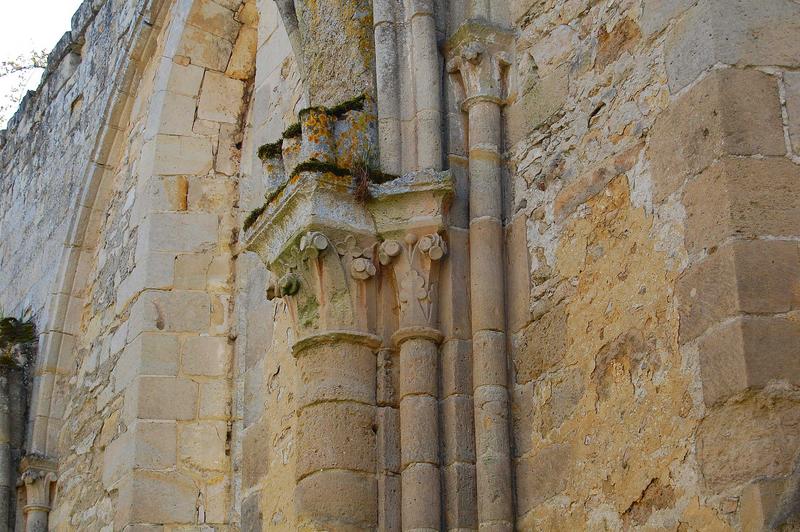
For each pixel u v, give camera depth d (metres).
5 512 11.43
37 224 13.26
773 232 4.86
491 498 5.78
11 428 11.71
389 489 5.98
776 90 5.09
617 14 5.87
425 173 6.23
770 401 4.60
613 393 5.36
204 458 9.62
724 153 4.97
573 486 5.48
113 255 11.26
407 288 6.21
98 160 11.95
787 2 5.24
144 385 9.74
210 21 10.73
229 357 9.97
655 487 5.00
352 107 6.50
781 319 4.73
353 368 6.15
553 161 6.08
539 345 5.89
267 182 6.62
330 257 6.22
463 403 6.04
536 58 6.38
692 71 5.25
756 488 4.49
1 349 11.98
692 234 5.06
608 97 5.81
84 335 11.66
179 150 10.55
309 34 7.05
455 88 6.59
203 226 10.33
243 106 10.78
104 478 10.06
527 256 6.10
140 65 11.65
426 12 6.62
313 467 5.98
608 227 5.61
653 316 5.21
